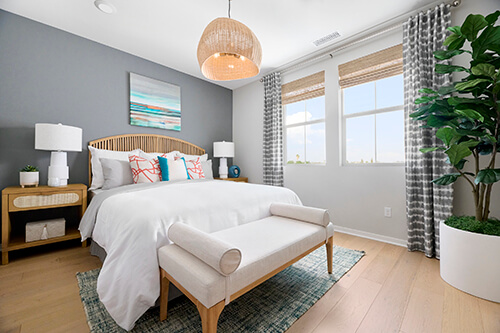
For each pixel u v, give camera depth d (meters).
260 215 1.98
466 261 1.57
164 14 2.39
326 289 1.61
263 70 3.84
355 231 2.89
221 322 1.28
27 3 2.22
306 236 1.56
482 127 1.66
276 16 2.43
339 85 3.09
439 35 2.21
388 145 2.73
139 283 1.19
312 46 3.04
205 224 1.56
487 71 1.50
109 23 2.55
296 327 1.25
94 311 1.35
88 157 2.86
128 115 3.24
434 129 2.19
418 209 2.33
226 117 4.62
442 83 2.18
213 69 2.08
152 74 3.48
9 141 2.37
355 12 2.37
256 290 1.60
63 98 2.68
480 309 1.40
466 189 2.10
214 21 1.68
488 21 1.55
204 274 1.01
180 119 3.81
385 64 2.66
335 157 3.11
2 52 2.32
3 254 1.99
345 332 1.21
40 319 1.29
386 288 1.64
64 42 2.69
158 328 1.22
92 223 2.01
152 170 2.69
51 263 2.02
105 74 3.01
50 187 2.29
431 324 1.28
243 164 4.51
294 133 3.78
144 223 1.32
